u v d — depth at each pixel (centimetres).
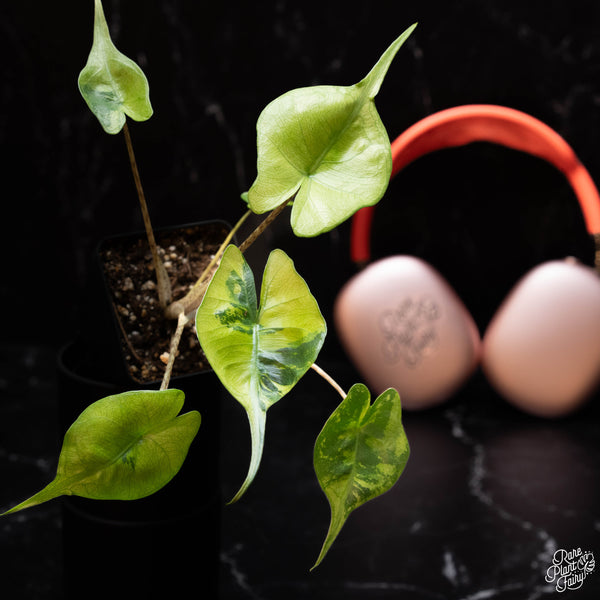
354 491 35
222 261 34
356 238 64
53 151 68
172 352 38
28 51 65
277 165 35
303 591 52
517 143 62
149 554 44
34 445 62
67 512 45
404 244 68
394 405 35
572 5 61
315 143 35
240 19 63
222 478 60
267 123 35
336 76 64
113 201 68
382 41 63
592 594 51
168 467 38
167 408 35
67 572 46
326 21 63
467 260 68
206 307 33
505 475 60
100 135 67
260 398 32
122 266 44
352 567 53
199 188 67
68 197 69
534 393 63
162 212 68
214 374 43
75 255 70
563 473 60
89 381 42
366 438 35
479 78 63
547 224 66
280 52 64
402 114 64
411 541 55
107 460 36
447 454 62
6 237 70
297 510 57
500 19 61
